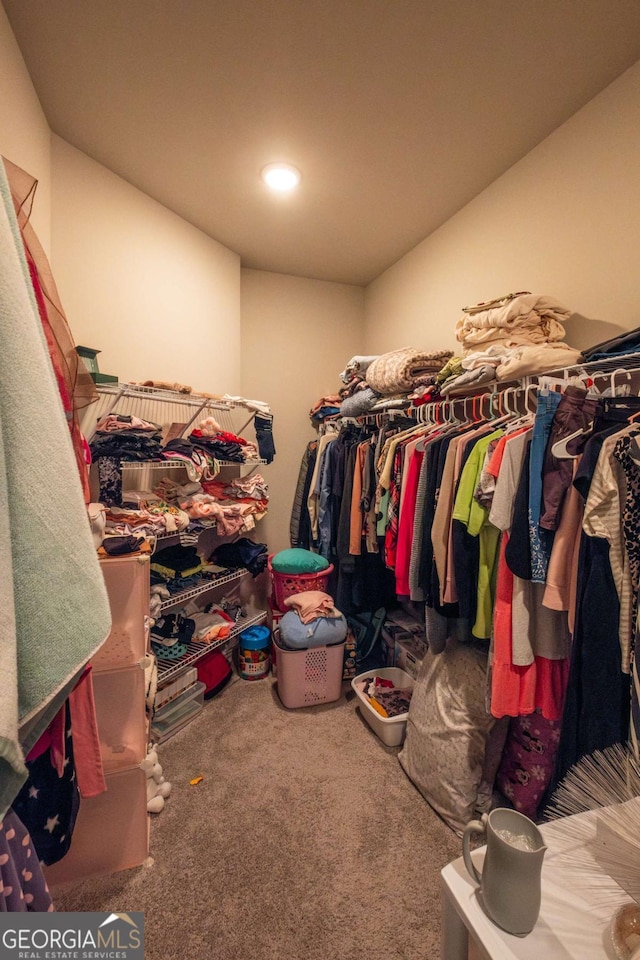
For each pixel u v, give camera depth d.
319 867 1.20
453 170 1.81
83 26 1.19
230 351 2.55
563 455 1.01
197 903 1.09
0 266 0.39
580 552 0.97
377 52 1.27
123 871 1.18
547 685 1.17
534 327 1.49
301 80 1.38
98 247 1.78
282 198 2.02
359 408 2.34
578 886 0.57
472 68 1.32
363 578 2.21
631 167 1.31
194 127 1.58
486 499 1.20
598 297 1.43
